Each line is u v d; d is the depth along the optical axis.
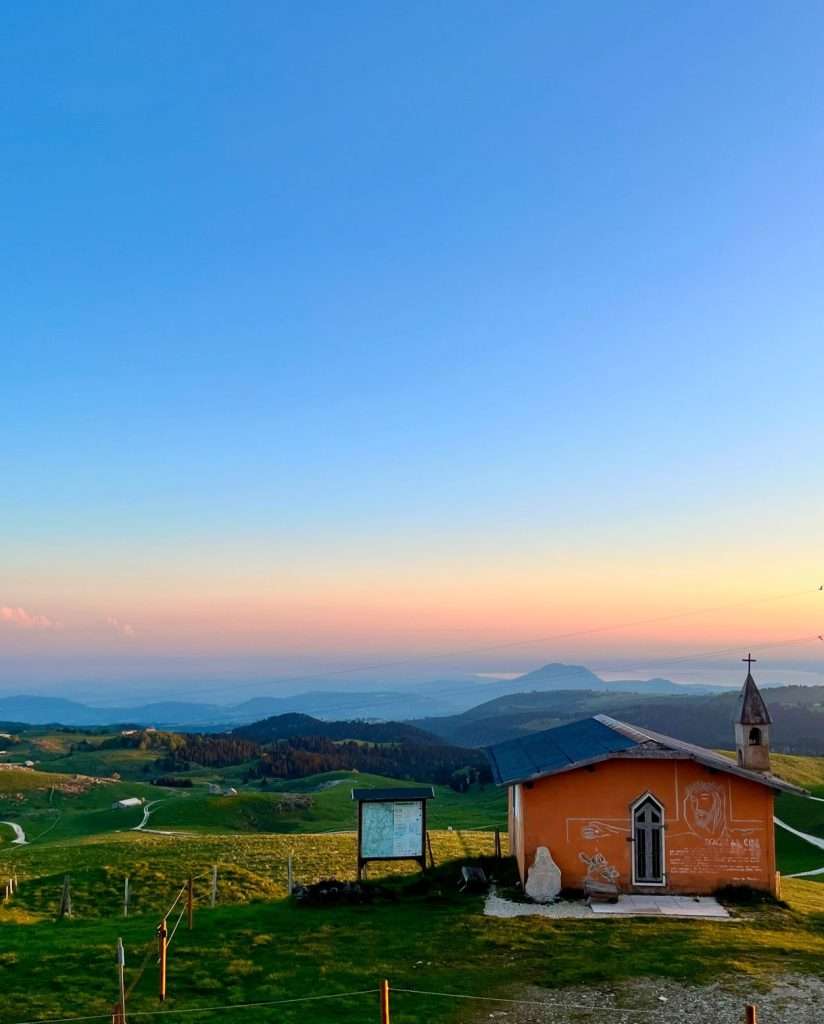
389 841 34.78
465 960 24.45
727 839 32.19
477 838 64.06
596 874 32.16
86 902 42.22
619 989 21.66
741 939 26.06
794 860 62.88
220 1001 21.80
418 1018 19.97
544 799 32.72
